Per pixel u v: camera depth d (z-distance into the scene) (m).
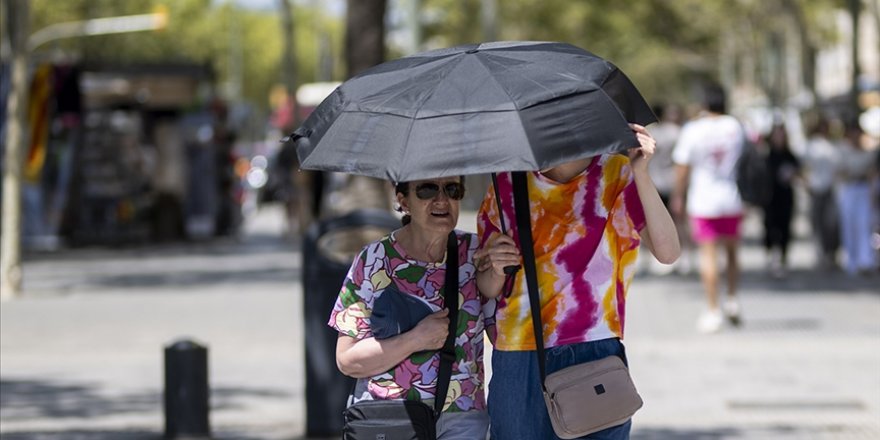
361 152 10.48
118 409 23.73
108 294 42.78
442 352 11.24
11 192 42.47
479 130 10.24
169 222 69.44
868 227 45.19
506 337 11.43
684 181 31.73
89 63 66.50
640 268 46.81
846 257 45.53
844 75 144.75
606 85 10.76
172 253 62.19
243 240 72.56
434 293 11.30
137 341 32.06
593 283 11.34
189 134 72.69
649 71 153.38
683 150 31.62
